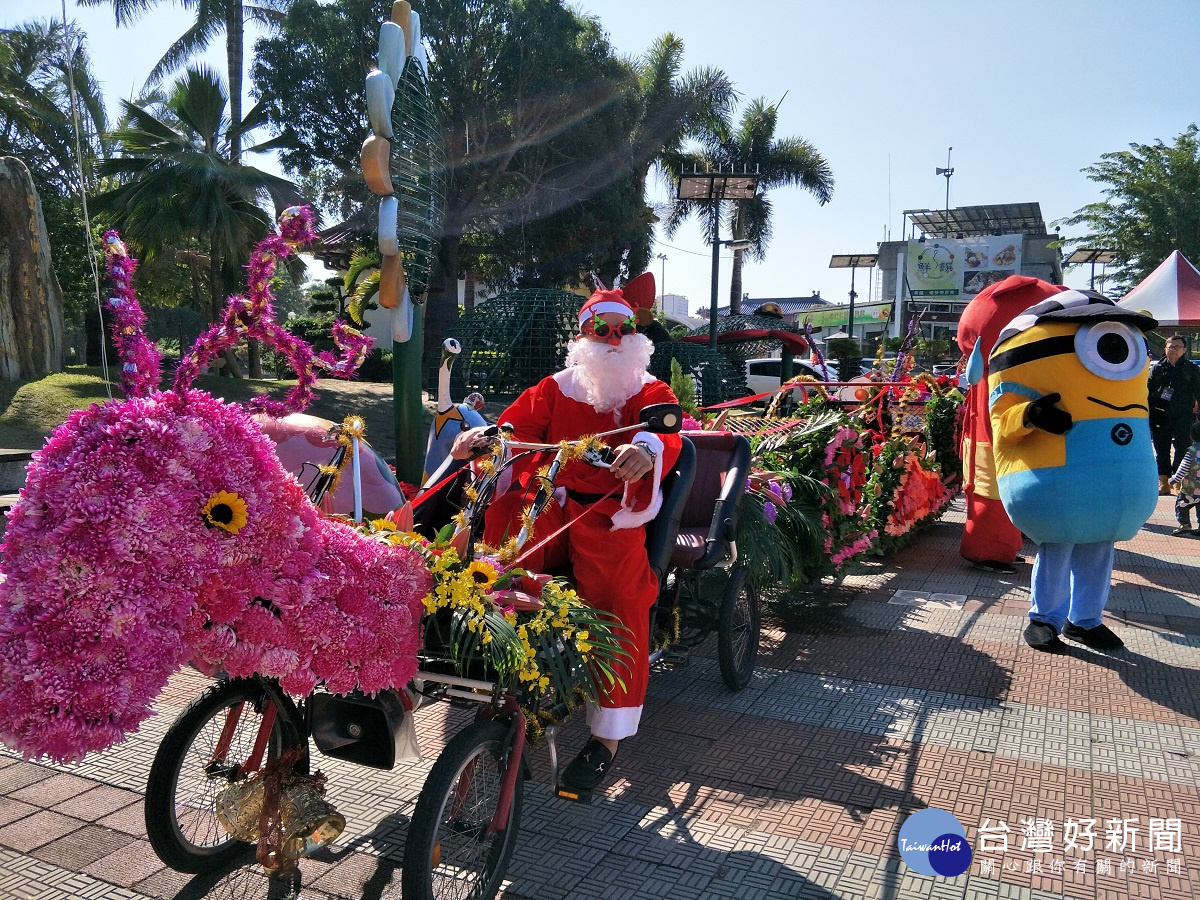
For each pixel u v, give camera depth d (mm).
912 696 4633
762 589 5559
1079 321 5078
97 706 2006
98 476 2107
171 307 29500
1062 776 3770
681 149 27859
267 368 27594
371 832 3350
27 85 23531
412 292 7062
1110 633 5301
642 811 3508
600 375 3629
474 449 3279
